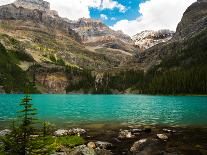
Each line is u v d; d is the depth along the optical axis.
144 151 26.33
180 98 152.62
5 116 56.72
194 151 26.00
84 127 42.97
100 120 52.53
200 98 150.62
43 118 55.31
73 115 61.88
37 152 13.62
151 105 97.25
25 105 13.47
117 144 30.34
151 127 42.59
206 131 38.06
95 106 94.38
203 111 70.38
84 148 25.44
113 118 56.03
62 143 28.94
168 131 37.72
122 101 130.25
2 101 115.31
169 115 61.06
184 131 38.09
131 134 35.09
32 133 13.57
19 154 12.95
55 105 97.81
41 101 127.06
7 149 12.96
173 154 24.81
